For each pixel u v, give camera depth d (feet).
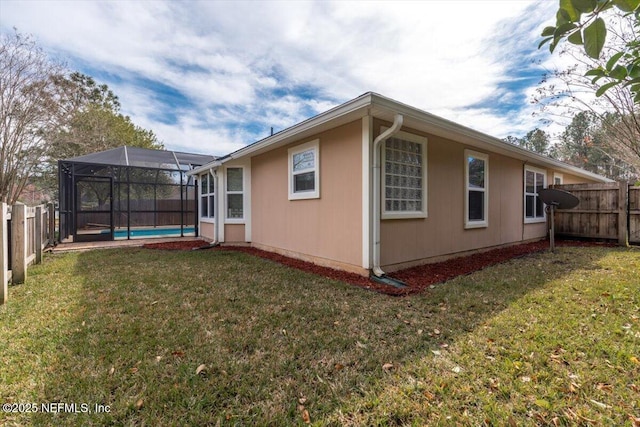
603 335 8.54
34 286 13.78
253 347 8.13
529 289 12.98
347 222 16.38
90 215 33.91
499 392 6.21
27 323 9.58
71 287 13.61
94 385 6.44
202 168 30.53
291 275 15.98
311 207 19.13
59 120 40.86
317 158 18.35
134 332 8.98
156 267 18.08
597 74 4.79
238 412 5.73
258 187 25.96
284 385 6.51
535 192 29.81
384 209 15.98
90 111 53.36
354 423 5.46
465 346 8.07
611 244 26.81
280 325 9.55
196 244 29.14
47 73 37.06
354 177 15.84
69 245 28.35
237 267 18.06
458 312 10.53
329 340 8.50
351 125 15.93
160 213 48.70
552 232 22.97
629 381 6.49
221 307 11.13
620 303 10.98
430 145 18.49
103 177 32.50
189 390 6.32
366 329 9.24
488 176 23.25
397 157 16.76
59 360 7.40
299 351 7.90
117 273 16.42
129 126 68.59
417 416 5.60
